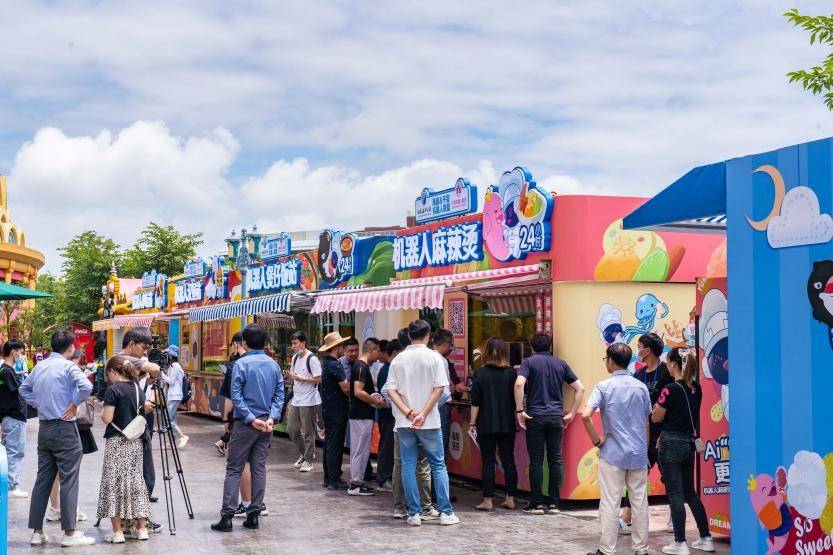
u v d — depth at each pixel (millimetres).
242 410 8461
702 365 7953
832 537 5777
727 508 7871
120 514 7922
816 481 5891
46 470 7906
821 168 5914
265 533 8375
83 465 13055
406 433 8781
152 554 7520
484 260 11258
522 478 10250
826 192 5871
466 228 11609
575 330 9688
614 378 7219
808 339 5973
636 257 9891
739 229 6551
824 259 5871
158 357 15359
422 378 8773
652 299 9977
